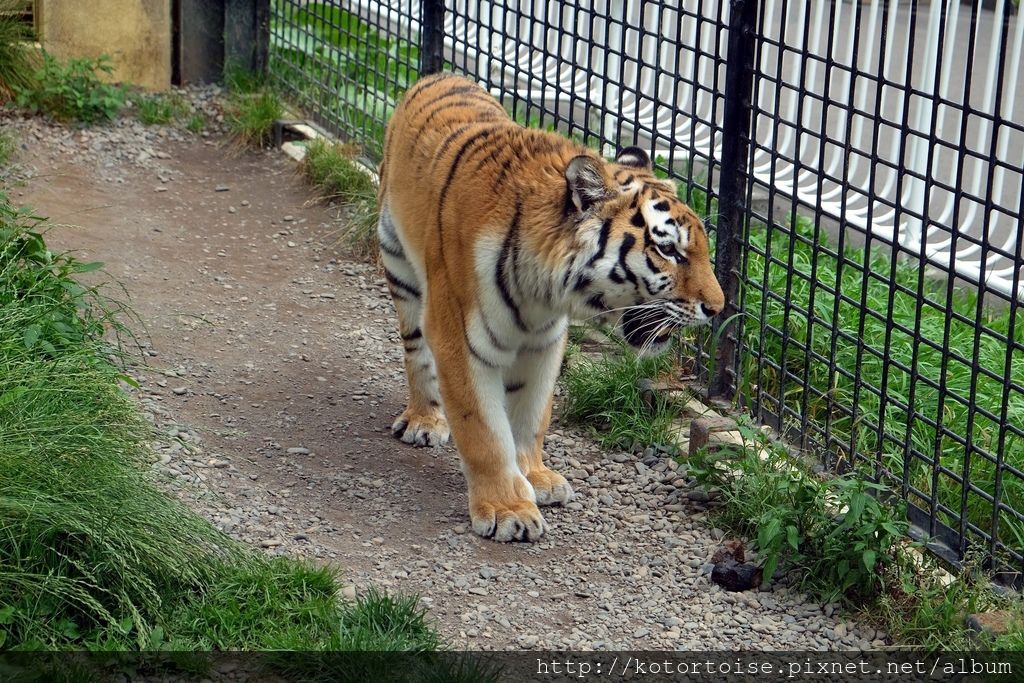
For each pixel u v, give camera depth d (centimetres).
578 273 730
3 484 619
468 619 692
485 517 779
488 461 780
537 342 800
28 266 858
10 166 1337
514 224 743
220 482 800
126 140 1465
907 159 1313
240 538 732
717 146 1403
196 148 1482
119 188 1345
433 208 793
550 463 887
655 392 935
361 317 1106
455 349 773
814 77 1717
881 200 760
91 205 1284
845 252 1143
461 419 779
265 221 1300
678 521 812
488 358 769
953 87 1664
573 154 767
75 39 1557
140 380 936
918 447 836
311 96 1538
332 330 1075
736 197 877
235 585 654
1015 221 1319
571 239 726
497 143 784
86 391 716
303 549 732
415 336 890
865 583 717
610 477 869
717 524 801
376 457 874
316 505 795
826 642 687
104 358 823
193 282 1136
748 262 970
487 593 720
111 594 624
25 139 1417
